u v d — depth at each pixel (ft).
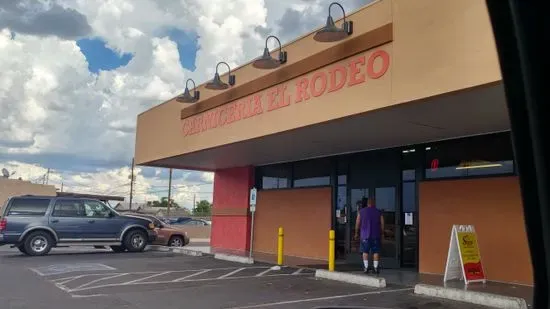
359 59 33.17
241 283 38.68
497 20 4.03
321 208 55.47
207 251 63.26
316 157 56.70
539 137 3.96
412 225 45.37
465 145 41.42
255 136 43.14
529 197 4.13
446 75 27.30
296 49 39.14
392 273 42.80
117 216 65.67
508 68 4.07
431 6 28.48
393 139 43.06
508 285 35.60
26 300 31.58
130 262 52.70
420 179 44.62
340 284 38.06
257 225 65.77
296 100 38.63
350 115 33.55
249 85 44.27
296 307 29.76
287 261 53.11
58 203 62.34
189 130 54.39
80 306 29.91
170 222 123.44
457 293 31.45
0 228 59.06
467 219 40.29
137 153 67.51
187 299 32.22
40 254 60.54
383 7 31.71
